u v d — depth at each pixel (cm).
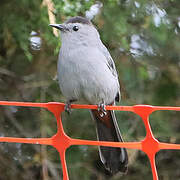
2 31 755
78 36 565
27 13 722
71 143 463
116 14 754
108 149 556
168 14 842
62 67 555
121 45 786
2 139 462
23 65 834
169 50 870
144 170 854
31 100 836
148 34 809
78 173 809
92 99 574
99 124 590
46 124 786
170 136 816
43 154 780
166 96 888
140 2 760
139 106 448
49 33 696
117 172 538
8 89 839
